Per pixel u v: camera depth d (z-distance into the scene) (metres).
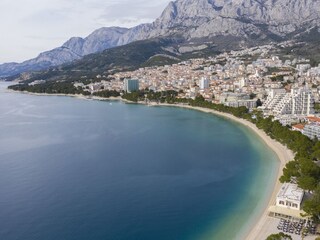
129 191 190.62
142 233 147.75
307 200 151.25
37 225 156.25
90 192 190.62
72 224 156.62
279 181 191.00
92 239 144.50
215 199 176.88
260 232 140.75
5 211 169.75
